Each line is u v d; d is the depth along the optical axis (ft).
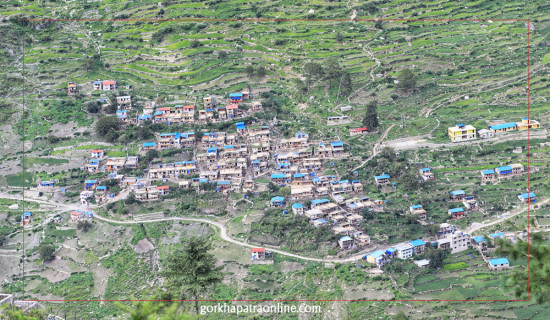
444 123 587.27
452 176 533.14
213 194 542.57
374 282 428.56
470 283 421.59
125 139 600.80
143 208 535.19
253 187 546.26
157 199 542.57
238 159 569.64
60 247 505.66
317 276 442.91
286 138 592.19
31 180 577.84
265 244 479.41
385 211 503.61
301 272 448.24
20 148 603.26
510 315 388.37
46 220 531.91
